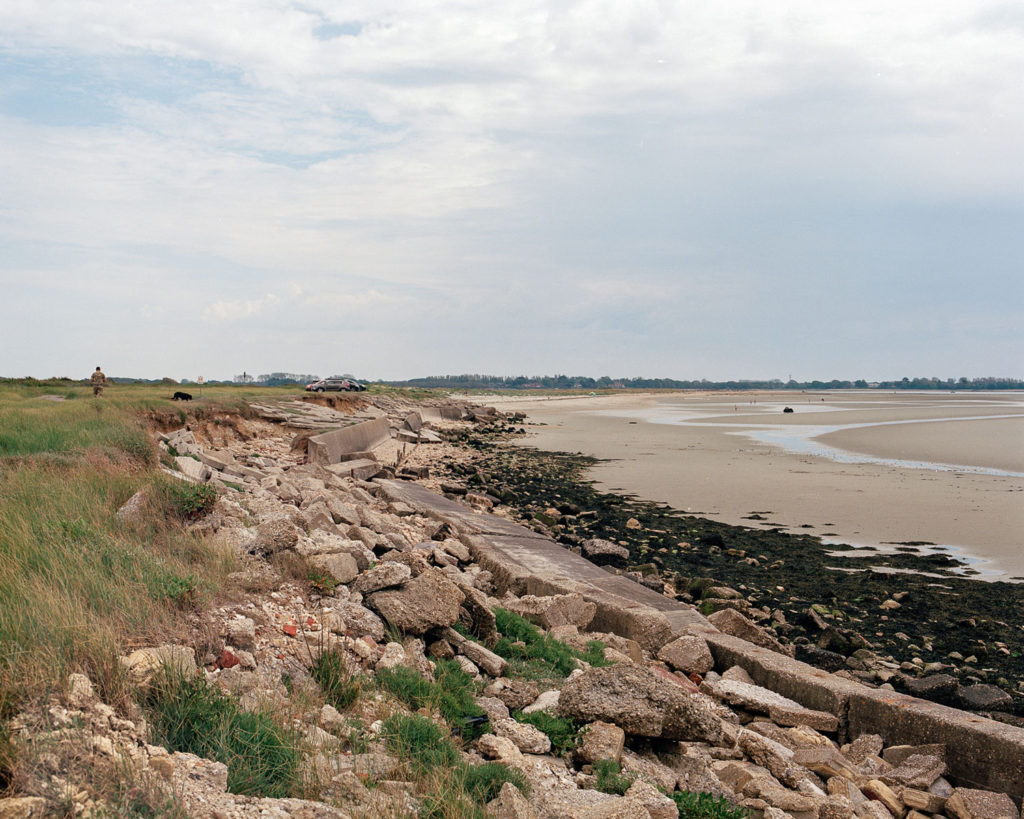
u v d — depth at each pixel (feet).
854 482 102.37
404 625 28.30
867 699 30.53
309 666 23.03
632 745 25.14
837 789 24.72
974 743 27.12
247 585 26.43
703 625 40.47
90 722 15.08
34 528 26.07
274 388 214.07
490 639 32.37
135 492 34.19
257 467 76.02
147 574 23.50
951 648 43.91
